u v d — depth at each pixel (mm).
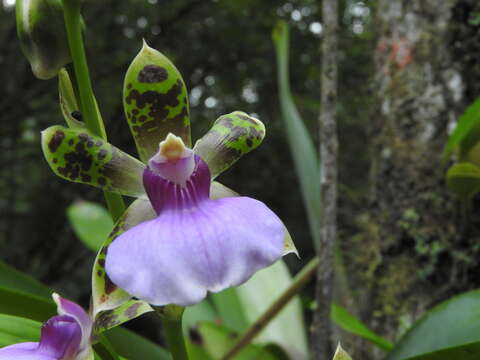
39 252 621
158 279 87
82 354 103
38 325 119
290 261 624
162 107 105
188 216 97
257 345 198
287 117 213
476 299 133
